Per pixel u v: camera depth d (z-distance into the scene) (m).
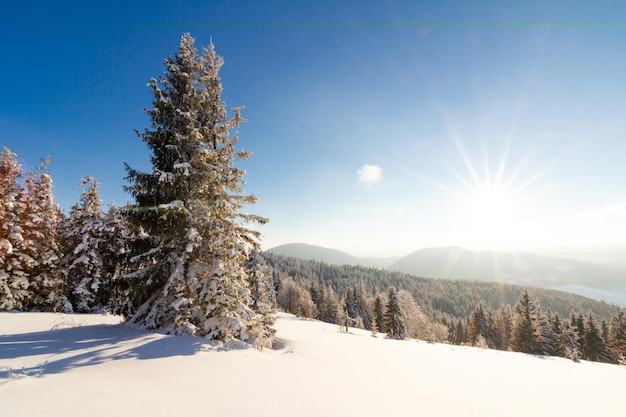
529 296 51.47
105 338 8.30
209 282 10.09
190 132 11.30
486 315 75.25
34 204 22.81
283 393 5.48
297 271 169.62
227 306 10.01
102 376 5.06
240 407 4.30
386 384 8.59
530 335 49.66
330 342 19.45
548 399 9.62
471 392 9.21
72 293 23.12
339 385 7.26
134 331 9.45
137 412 3.56
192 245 10.32
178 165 10.26
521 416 6.82
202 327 9.86
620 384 14.74
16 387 4.05
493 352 30.33
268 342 12.69
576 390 12.09
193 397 4.45
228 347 9.12
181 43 11.98
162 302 10.29
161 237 11.43
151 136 11.17
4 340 7.79
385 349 19.77
